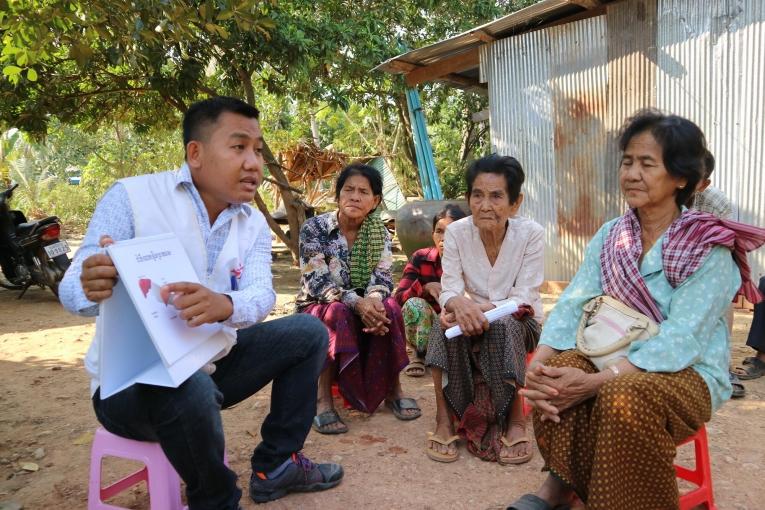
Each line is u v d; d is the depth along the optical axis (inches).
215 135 79.5
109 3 142.6
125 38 160.7
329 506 93.7
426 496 96.3
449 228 122.5
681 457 107.7
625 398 71.6
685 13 216.8
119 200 78.6
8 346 203.6
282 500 95.5
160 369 70.0
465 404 112.4
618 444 71.7
